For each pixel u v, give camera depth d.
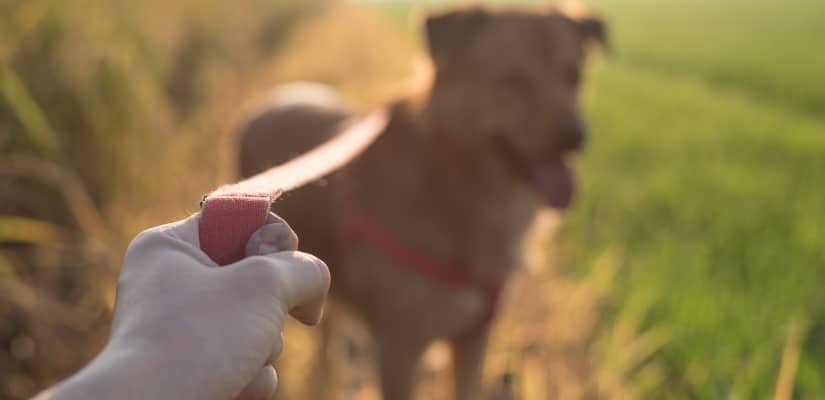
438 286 2.72
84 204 3.55
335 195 2.85
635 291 4.20
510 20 3.04
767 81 17.48
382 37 15.73
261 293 0.65
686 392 3.33
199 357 0.60
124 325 0.62
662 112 11.91
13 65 3.64
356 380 3.60
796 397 3.17
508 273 2.95
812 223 5.54
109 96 4.02
